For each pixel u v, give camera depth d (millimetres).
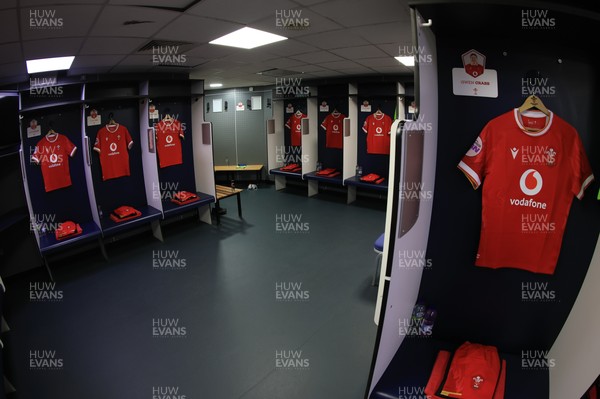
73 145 4391
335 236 4965
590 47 1511
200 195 5516
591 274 1563
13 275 3871
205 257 4336
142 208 4980
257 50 3498
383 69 5199
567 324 1709
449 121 1771
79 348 2680
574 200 1638
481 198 1810
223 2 1966
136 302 3318
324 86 6879
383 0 2008
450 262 1933
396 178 1333
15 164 3922
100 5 1871
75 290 3566
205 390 2254
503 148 1663
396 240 1399
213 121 8383
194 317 3059
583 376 1375
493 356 1765
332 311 3105
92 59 3338
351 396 2176
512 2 1174
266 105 7996
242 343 2697
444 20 1437
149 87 4770
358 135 6664
